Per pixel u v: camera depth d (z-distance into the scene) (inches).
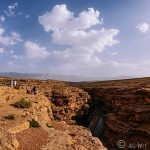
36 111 1238.3
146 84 2102.6
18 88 1587.1
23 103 1178.0
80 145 851.4
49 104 1793.8
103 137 1614.2
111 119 1582.2
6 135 713.0
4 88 1390.3
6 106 1136.8
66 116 1893.5
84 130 1203.9
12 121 923.4
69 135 941.8
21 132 871.1
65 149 776.3
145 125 1358.3
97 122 1897.1
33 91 1752.0
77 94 2165.4
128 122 1461.6
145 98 1523.1
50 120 1482.5
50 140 829.8
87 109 2071.9
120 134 1409.9
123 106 1604.3
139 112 1393.9
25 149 721.6
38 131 917.8
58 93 2017.7
